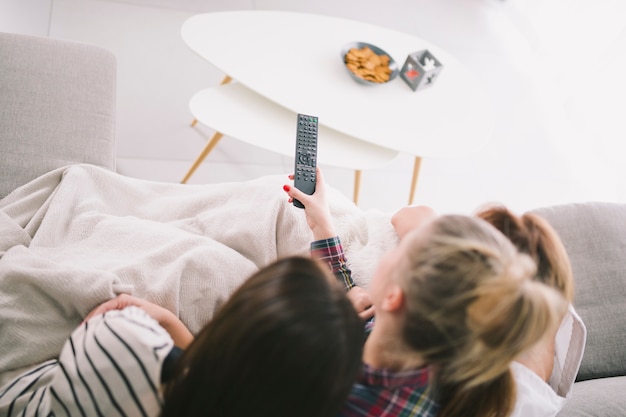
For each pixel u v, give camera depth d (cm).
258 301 43
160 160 173
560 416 82
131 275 84
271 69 141
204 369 46
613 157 221
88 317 75
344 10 238
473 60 246
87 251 91
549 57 259
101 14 195
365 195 192
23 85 116
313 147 104
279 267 47
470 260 47
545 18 264
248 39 146
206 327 49
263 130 140
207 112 140
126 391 55
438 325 48
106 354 55
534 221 63
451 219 53
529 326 46
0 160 108
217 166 179
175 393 49
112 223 95
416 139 141
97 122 121
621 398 86
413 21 248
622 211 119
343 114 139
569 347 81
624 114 216
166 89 188
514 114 233
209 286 88
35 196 102
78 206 99
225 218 102
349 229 106
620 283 108
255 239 98
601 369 102
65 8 191
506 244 51
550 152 225
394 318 53
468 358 49
